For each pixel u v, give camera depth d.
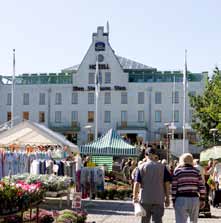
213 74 56.06
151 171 11.91
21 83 94.94
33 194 13.20
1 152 23.55
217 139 55.75
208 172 23.98
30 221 13.90
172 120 90.50
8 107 94.75
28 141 27.53
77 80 93.12
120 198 29.52
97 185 28.98
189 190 12.37
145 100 91.69
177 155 57.44
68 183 22.00
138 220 18.91
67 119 93.38
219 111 52.47
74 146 28.88
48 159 26.97
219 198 24.95
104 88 92.56
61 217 14.62
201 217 20.38
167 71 92.81
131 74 93.75
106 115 92.56
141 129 90.50
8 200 11.63
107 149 37.06
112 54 92.88
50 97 94.06
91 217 19.84
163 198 11.95
